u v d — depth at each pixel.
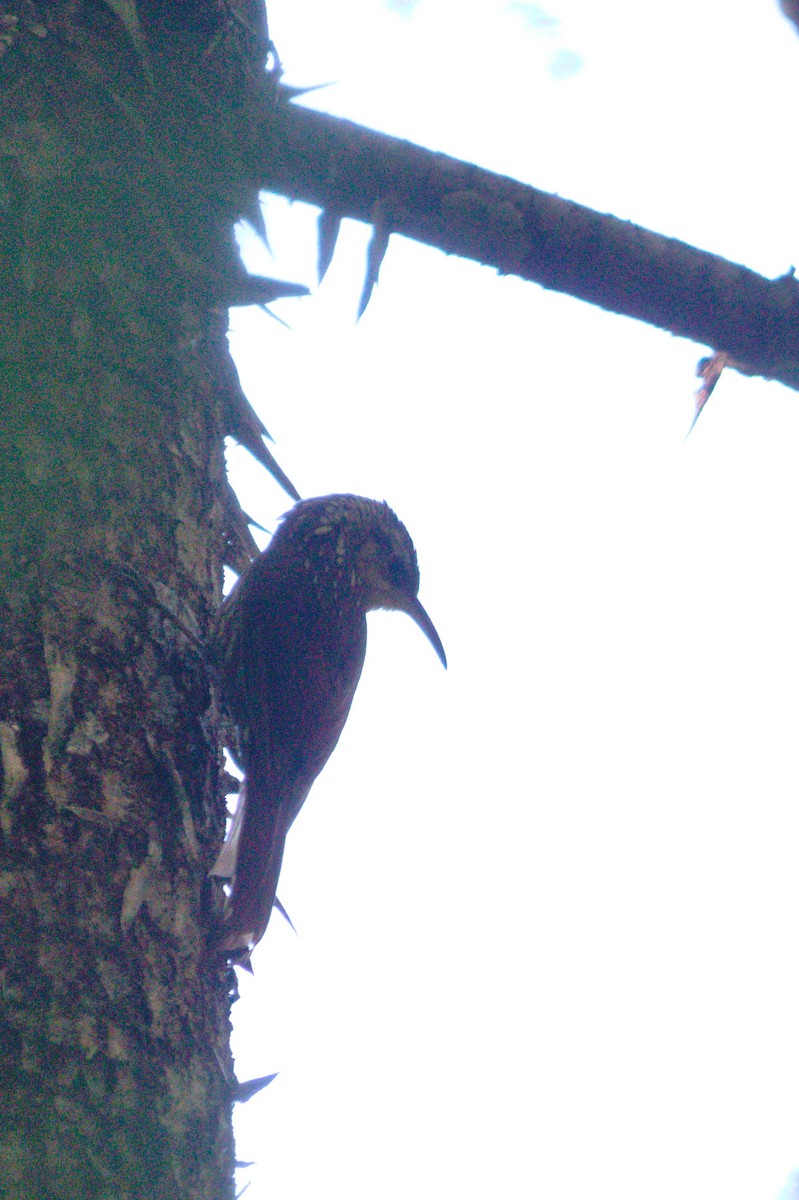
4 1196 4.01
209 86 6.15
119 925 4.68
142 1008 4.60
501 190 7.07
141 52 5.71
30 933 4.45
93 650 5.09
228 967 5.22
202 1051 4.80
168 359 5.76
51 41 5.56
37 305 5.33
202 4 6.14
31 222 5.34
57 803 4.72
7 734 4.73
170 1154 4.42
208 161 5.92
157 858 4.93
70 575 5.14
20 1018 4.30
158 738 5.18
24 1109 4.16
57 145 5.41
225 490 6.30
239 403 6.77
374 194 6.82
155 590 5.45
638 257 7.41
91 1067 4.34
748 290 7.64
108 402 5.45
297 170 6.61
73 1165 4.16
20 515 5.07
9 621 4.92
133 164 5.62
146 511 5.55
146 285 5.66
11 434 5.16
